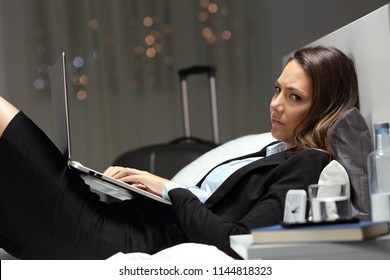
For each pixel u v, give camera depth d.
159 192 2.08
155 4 4.84
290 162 1.88
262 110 4.90
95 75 4.77
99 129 4.79
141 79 4.83
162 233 2.05
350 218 1.48
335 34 2.27
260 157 2.22
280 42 4.93
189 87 4.89
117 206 2.12
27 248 2.03
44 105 4.73
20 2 4.70
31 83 4.72
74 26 4.75
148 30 4.82
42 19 4.72
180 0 4.86
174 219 2.09
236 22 4.90
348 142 1.92
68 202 1.95
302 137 2.01
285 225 1.43
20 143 1.91
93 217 1.99
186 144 3.40
